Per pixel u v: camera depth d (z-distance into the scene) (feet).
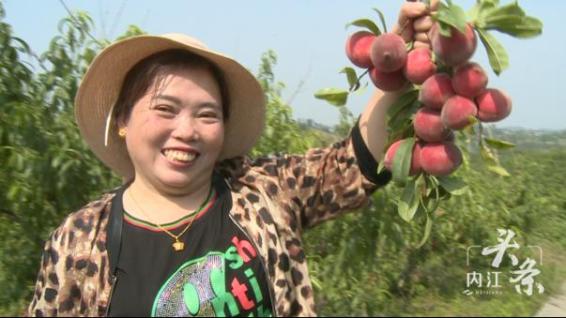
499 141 5.65
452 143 5.64
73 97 11.41
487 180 21.86
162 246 5.91
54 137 11.13
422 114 5.56
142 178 6.19
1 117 10.78
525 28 5.24
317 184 6.41
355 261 12.17
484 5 5.36
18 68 11.22
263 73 12.95
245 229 6.08
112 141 7.13
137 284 5.79
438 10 5.12
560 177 31.12
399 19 5.74
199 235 5.99
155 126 5.87
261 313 5.94
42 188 11.09
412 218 5.73
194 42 6.08
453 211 17.38
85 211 6.18
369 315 12.69
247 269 5.92
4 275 11.42
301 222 6.54
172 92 5.87
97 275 5.89
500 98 5.34
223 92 6.48
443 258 17.35
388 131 5.98
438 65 5.53
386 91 5.89
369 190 6.36
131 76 6.31
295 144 12.48
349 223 12.14
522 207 22.89
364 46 5.84
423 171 5.78
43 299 5.94
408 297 14.74
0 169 10.94
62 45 11.42
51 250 6.04
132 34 11.42
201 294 5.77
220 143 6.12
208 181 6.35
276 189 6.43
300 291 6.18
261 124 7.03
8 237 11.57
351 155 6.29
